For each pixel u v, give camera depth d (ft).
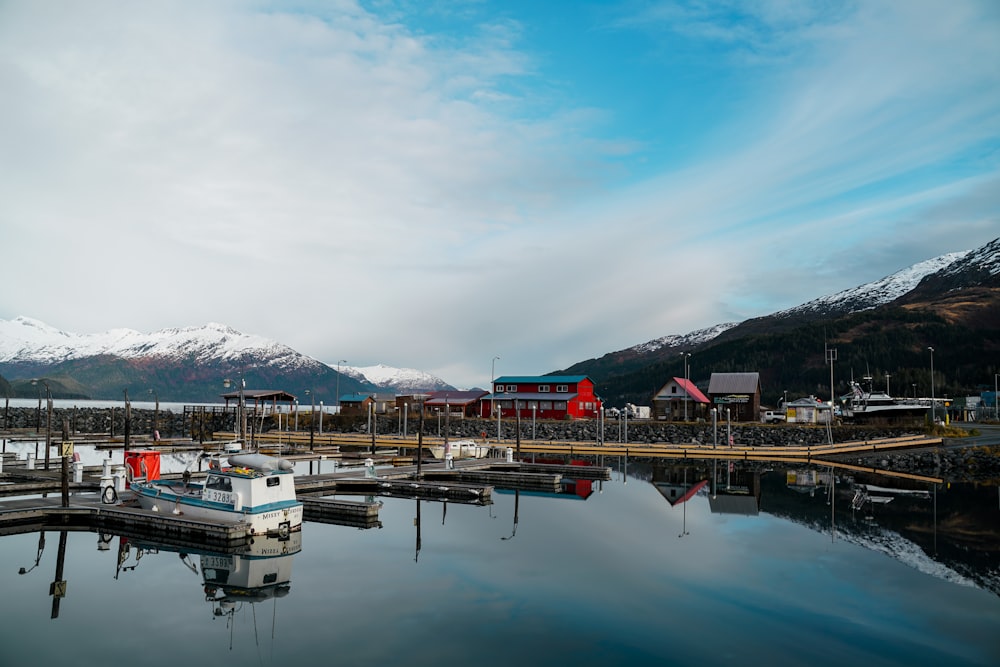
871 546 103.71
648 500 154.10
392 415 400.06
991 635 66.08
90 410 441.27
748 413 364.38
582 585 81.82
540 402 387.14
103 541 102.58
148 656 59.41
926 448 273.54
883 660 60.08
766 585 82.38
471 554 97.04
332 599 75.61
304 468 212.64
